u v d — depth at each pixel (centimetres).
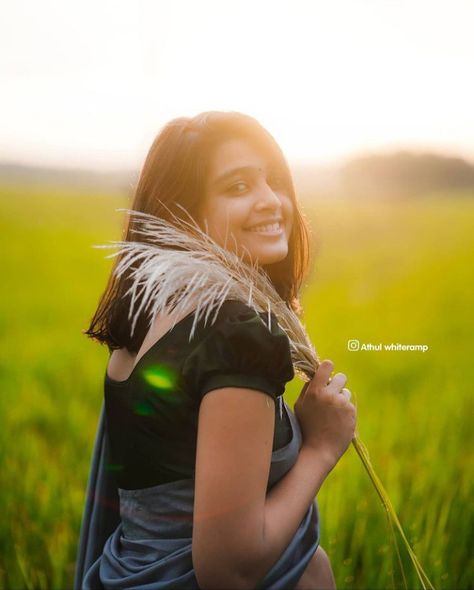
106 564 138
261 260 137
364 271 995
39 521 291
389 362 589
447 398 459
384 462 330
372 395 498
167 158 139
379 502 285
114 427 134
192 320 123
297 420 135
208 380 115
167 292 122
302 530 133
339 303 827
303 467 127
